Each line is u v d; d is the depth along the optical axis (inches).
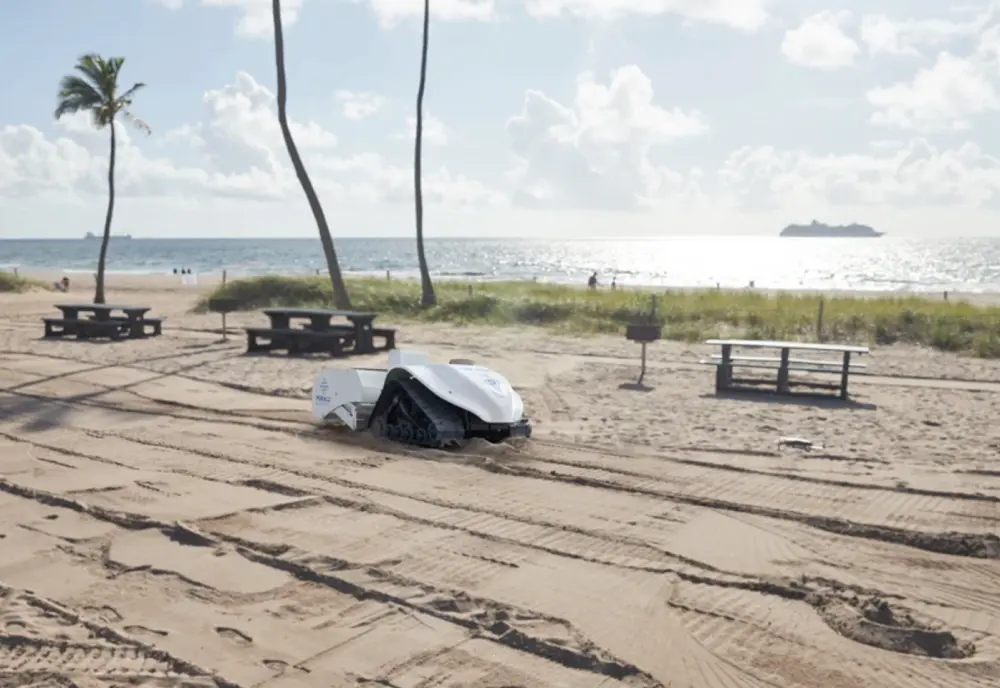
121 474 285.1
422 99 1043.9
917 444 351.6
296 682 147.4
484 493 264.1
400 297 1065.5
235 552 210.1
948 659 161.8
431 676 150.3
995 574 205.6
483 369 342.6
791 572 203.5
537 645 162.2
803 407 440.8
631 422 392.2
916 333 757.3
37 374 524.4
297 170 919.0
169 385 488.1
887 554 218.4
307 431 357.4
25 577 195.0
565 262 4894.2
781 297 1066.1
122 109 1187.3
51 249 7529.5
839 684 150.9
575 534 227.5
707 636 168.6
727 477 290.5
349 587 188.9
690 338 755.4
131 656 157.3
